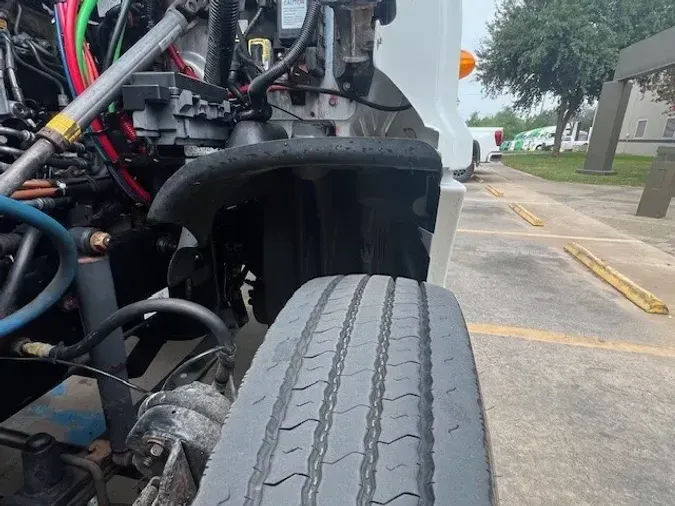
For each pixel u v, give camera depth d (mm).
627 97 15023
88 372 1623
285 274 1672
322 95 1702
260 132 1412
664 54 11797
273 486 766
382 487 757
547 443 2344
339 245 1695
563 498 2002
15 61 1236
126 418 1374
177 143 1225
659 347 3404
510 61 24969
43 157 1029
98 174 1561
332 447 816
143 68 1230
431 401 894
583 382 2910
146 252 1690
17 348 1238
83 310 1252
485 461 800
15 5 1300
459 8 1602
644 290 4270
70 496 1315
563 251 5957
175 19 1324
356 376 943
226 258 2029
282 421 865
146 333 1926
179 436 1007
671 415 2605
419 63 1438
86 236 1206
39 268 1241
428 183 1366
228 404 1138
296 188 1566
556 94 25844
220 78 1484
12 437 1438
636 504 1985
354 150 1051
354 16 1326
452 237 1436
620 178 14742
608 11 22438
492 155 17422
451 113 1593
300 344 1033
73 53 1288
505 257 5633
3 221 1206
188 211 1186
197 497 767
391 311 1141
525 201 10117
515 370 3027
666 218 8266
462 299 4242
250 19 1687
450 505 730
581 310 4051
